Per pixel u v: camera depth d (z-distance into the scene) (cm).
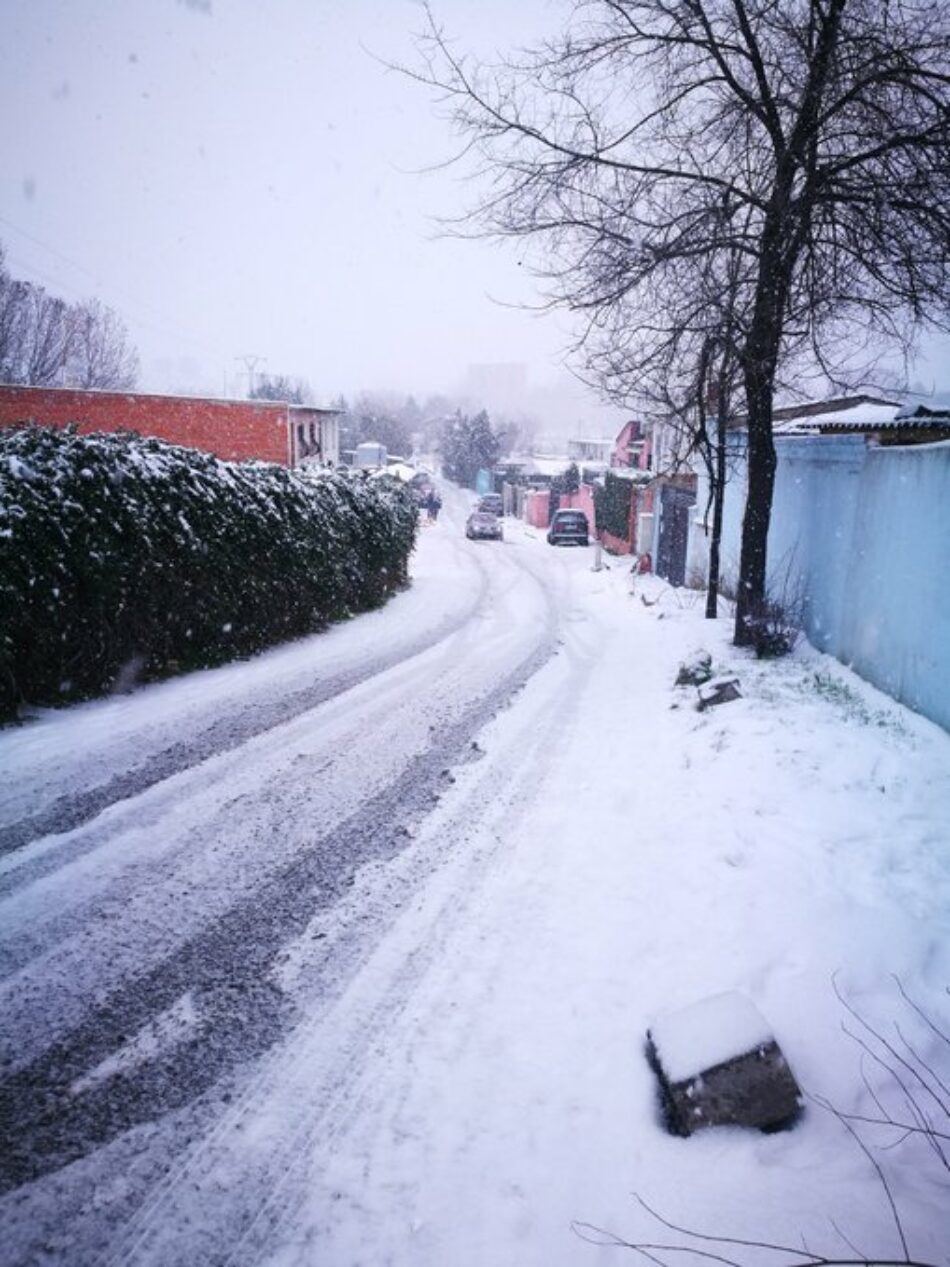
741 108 808
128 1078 286
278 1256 222
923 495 679
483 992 337
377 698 811
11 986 334
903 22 757
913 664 689
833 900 384
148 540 756
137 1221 231
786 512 1098
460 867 450
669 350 860
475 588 1800
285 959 361
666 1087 271
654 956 356
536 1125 267
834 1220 224
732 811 499
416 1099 279
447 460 8350
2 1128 261
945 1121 263
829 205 761
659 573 2011
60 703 709
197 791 549
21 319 3291
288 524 1049
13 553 631
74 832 477
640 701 797
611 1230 226
